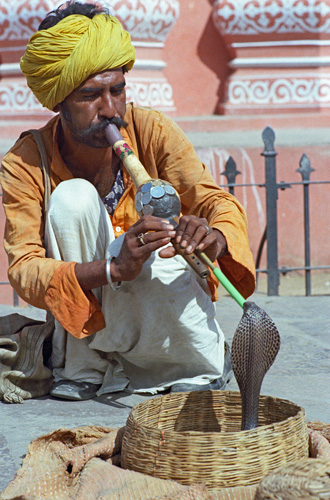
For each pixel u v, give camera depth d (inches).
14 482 120.1
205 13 447.5
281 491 96.3
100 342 164.2
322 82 424.5
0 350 165.9
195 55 448.5
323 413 155.3
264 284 378.0
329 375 184.2
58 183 166.1
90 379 169.9
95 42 151.2
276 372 187.5
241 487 110.4
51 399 169.3
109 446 126.0
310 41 422.0
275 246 316.2
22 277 155.8
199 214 168.7
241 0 418.6
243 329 119.6
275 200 315.3
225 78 450.6
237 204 165.2
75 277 150.5
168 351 162.1
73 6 160.9
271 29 420.5
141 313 159.0
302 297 293.6
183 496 106.8
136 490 111.0
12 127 398.0
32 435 147.0
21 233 162.1
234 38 428.1
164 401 133.2
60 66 152.7
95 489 112.5
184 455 113.3
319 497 94.5
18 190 164.1
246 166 387.2
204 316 160.2
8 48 405.4
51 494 118.3
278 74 426.9
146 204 143.9
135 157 153.1
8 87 406.0
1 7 394.9
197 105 450.0
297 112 426.3
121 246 145.9
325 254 398.0
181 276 156.2
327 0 417.1
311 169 318.0
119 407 162.1
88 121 155.2
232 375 182.2
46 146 166.9
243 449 112.5
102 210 159.8
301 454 117.5
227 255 153.9
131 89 409.7
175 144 167.8
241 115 431.5
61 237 159.0
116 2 396.5
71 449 128.1
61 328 168.6
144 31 414.6
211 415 136.4
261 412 131.3
